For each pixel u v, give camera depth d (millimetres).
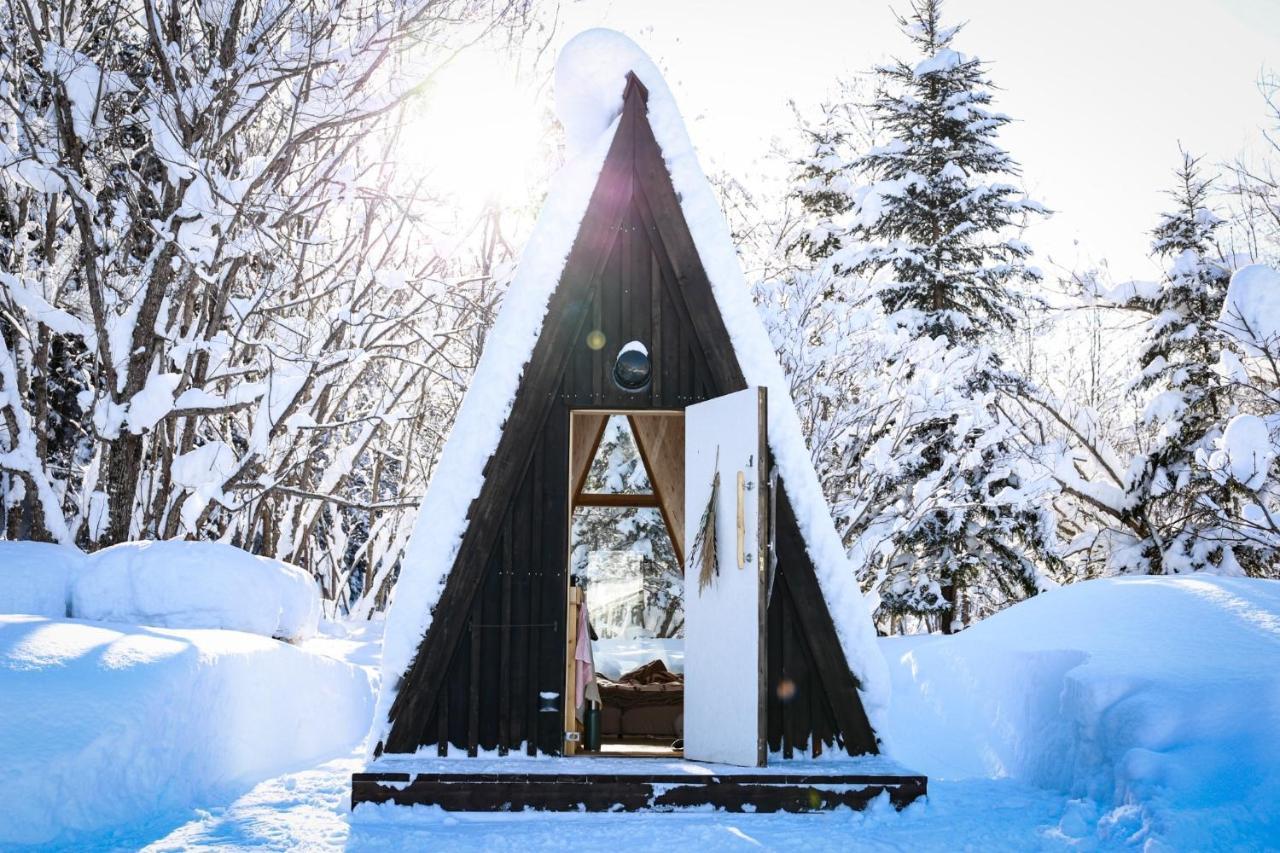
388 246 14102
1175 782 5648
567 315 7531
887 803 6441
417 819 6223
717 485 7238
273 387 12094
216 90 11844
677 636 11641
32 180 11047
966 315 22188
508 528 7301
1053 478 17859
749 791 6434
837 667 7266
